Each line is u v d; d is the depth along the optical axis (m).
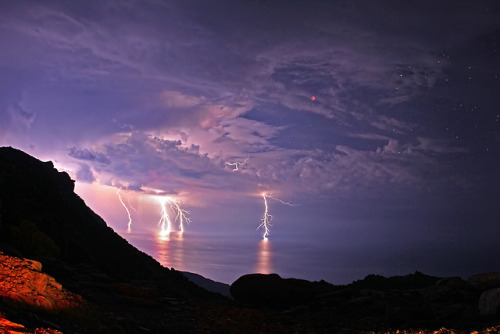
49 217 20.70
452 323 12.08
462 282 16.67
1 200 18.47
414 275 20.88
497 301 12.59
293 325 13.54
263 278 18.05
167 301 14.63
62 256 18.08
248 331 12.27
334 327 13.27
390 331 11.90
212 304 15.85
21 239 16.73
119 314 11.70
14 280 9.75
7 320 7.33
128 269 20.88
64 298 10.87
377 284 19.86
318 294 17.80
